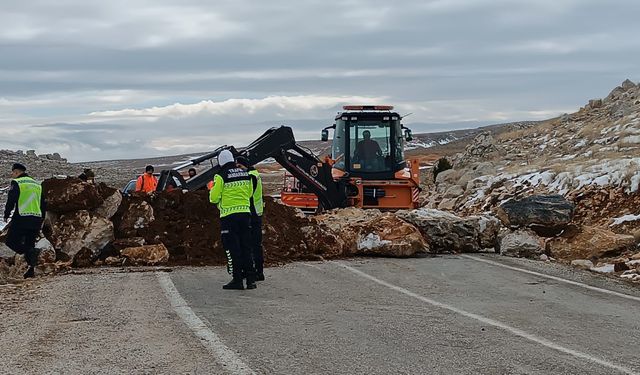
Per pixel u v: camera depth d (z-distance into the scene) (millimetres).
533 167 24500
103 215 13734
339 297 10203
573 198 18609
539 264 13797
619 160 19953
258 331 7949
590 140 29141
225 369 6406
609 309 9594
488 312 9258
